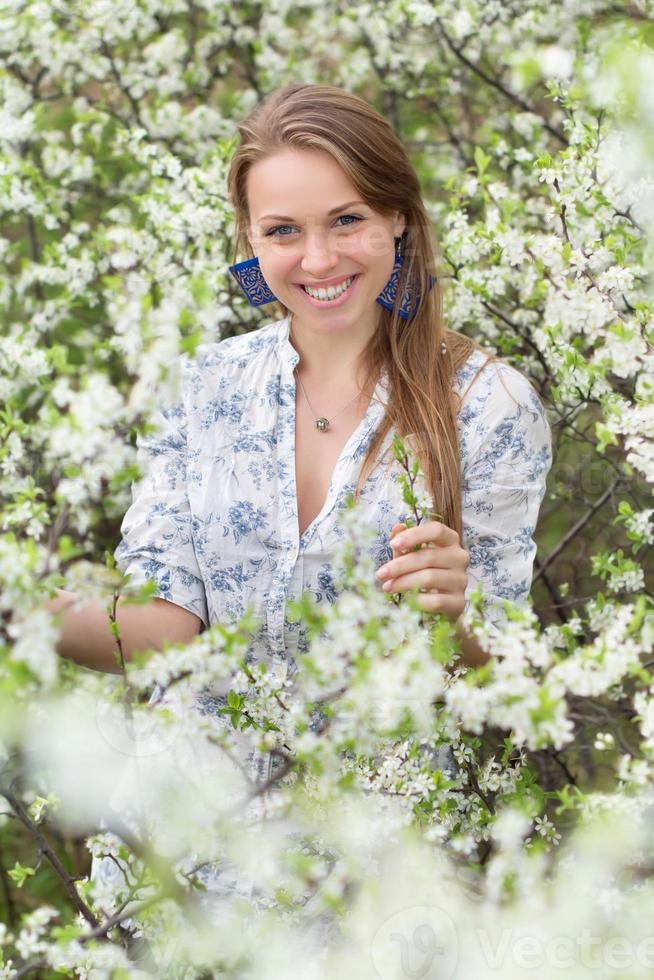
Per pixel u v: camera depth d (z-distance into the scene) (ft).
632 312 6.77
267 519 5.86
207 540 5.87
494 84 10.56
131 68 11.32
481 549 5.89
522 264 7.88
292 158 5.61
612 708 8.12
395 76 11.81
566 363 6.40
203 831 4.32
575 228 7.06
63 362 4.77
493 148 10.47
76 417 3.82
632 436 5.48
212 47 11.97
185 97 11.87
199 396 6.08
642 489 8.63
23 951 4.70
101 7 10.68
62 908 8.59
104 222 11.14
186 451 6.05
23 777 5.18
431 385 5.93
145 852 4.34
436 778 4.90
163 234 8.82
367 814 4.64
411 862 4.56
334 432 6.01
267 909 5.14
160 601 5.80
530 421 6.05
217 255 8.86
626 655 4.09
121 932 5.10
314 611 4.10
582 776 8.37
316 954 4.86
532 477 6.00
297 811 4.68
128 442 4.73
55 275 9.51
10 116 10.20
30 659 3.69
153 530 5.90
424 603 4.96
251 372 6.12
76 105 11.35
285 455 5.95
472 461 5.91
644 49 6.20
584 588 9.43
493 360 6.17
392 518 5.74
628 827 4.47
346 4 11.86
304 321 5.97
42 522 4.63
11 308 10.59
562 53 6.93
